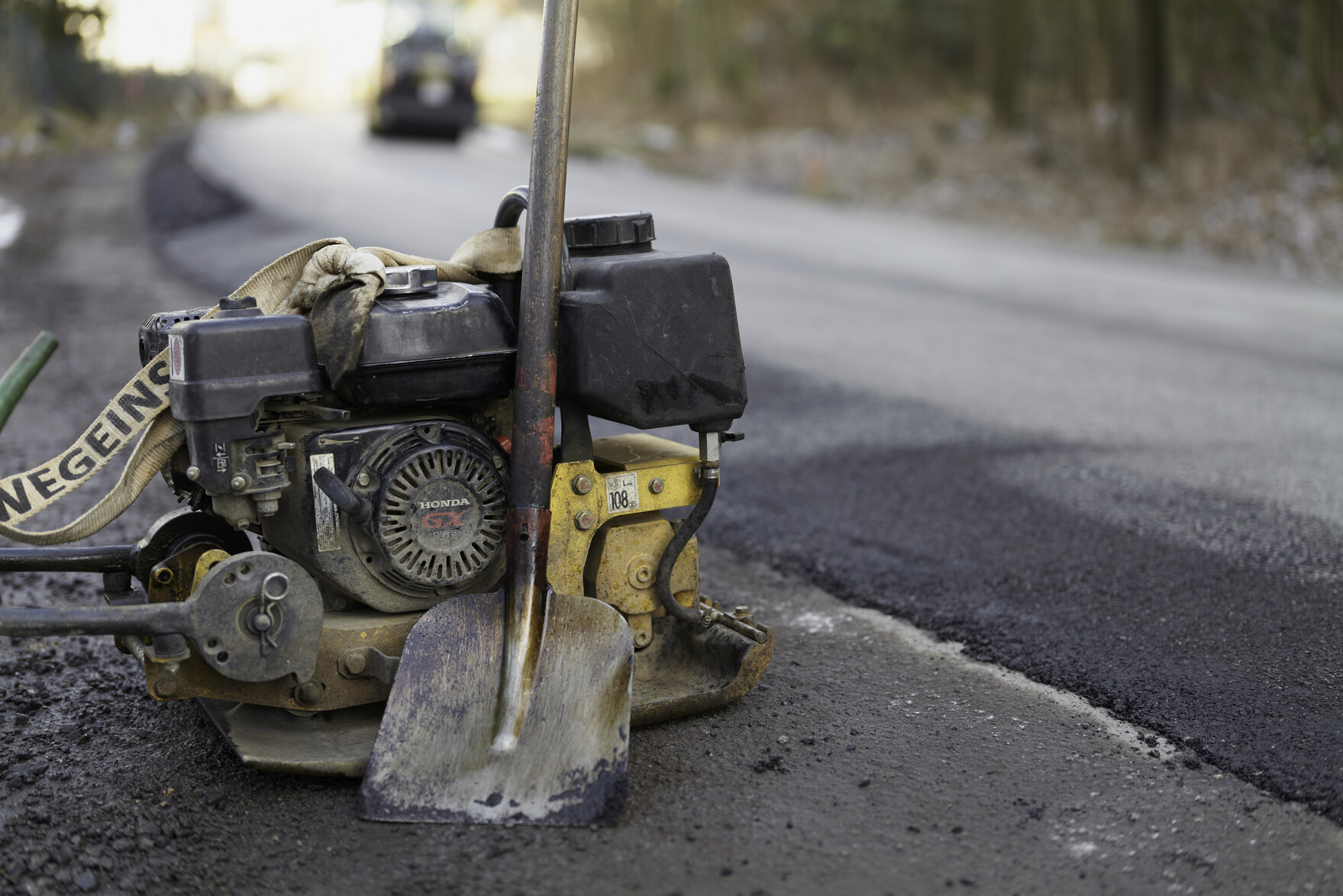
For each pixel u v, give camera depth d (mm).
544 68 2578
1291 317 10047
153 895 2117
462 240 12570
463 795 2359
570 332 2641
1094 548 4199
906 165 21969
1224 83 19906
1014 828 2365
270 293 2682
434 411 2779
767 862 2223
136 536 4297
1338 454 5543
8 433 5438
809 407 6492
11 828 2326
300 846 2270
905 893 2133
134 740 2736
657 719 2775
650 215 2855
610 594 2842
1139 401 6723
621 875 2172
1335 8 16594
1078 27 21047
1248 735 2777
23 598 3627
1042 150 20609
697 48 30109
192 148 23391
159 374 2564
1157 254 14914
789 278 11891
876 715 2889
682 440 5898
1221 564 4012
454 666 2510
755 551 4227
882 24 29141
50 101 24984
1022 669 3193
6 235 12500
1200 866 2236
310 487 2561
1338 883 2186
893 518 4574
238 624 2383
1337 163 16016
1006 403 6633
